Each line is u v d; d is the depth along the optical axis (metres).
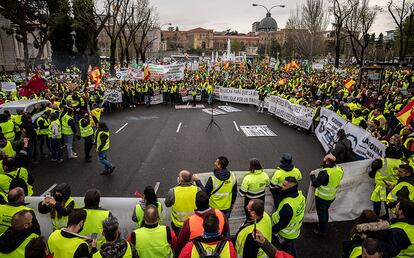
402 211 3.70
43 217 5.45
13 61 58.34
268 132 15.46
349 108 13.17
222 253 3.12
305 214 6.55
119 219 5.45
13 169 5.81
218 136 14.62
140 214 4.42
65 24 48.53
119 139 14.07
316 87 24.44
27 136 10.22
